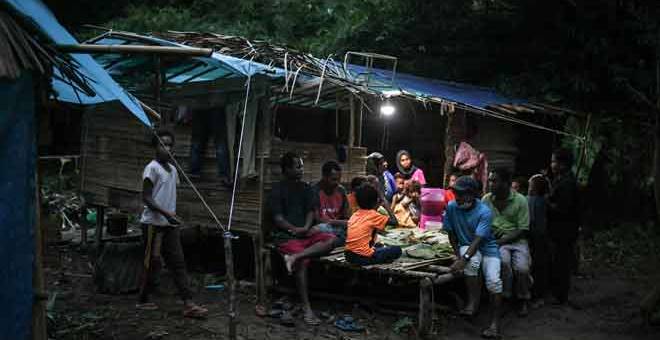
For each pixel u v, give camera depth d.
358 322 5.77
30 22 3.37
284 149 6.66
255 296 6.48
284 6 14.56
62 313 5.66
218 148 6.61
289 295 6.51
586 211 10.88
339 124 9.62
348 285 6.27
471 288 5.85
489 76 12.63
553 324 6.06
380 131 11.38
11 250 3.35
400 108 10.64
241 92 6.37
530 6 12.20
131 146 7.62
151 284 6.10
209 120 6.88
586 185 10.55
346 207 7.00
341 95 6.96
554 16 12.04
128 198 7.68
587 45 11.34
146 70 7.40
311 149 7.08
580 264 8.80
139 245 6.61
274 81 6.34
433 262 6.24
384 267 5.86
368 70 7.18
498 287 5.63
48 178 12.11
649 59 11.44
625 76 10.95
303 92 6.39
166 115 7.06
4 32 3.24
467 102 8.64
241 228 6.51
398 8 12.90
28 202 3.42
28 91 3.39
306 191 6.33
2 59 3.15
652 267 8.77
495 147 10.08
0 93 3.26
